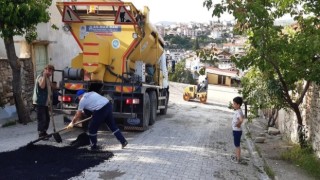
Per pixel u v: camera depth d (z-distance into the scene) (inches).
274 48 241.0
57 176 203.2
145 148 284.0
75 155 247.9
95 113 260.5
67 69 333.7
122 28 343.3
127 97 336.8
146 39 373.4
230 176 234.5
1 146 267.6
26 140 289.7
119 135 274.4
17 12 293.3
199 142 329.4
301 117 304.7
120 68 345.4
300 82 321.1
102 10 344.5
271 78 291.0
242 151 314.8
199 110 642.8
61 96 330.0
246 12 231.0
